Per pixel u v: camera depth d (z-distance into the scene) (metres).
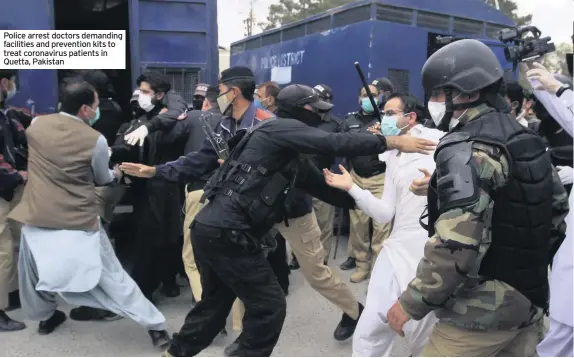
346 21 5.71
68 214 3.00
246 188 2.19
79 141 2.99
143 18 4.39
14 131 3.58
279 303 2.33
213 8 4.59
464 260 1.45
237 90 2.76
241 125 2.78
